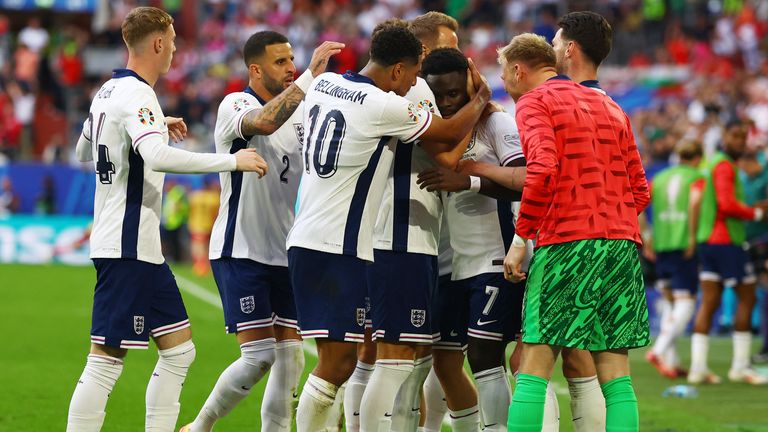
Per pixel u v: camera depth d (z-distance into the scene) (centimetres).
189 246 7956
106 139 1962
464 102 1997
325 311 1884
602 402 1923
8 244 7719
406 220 1952
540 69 1953
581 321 1805
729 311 5050
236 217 2222
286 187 2231
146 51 2000
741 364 3675
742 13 9869
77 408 1950
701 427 2770
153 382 2034
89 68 10025
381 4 10462
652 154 6519
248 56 2253
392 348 1952
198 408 2856
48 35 10394
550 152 1775
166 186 7662
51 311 5134
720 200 3572
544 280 1809
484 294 1986
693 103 7862
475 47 9669
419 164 1967
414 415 2058
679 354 4425
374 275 1964
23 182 7788
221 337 4341
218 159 1900
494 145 2005
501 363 2002
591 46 1920
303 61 9694
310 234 1894
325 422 1928
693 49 9562
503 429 1973
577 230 1800
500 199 1942
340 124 1883
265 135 2119
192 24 10819
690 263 3675
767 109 7706
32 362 3641
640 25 9944
